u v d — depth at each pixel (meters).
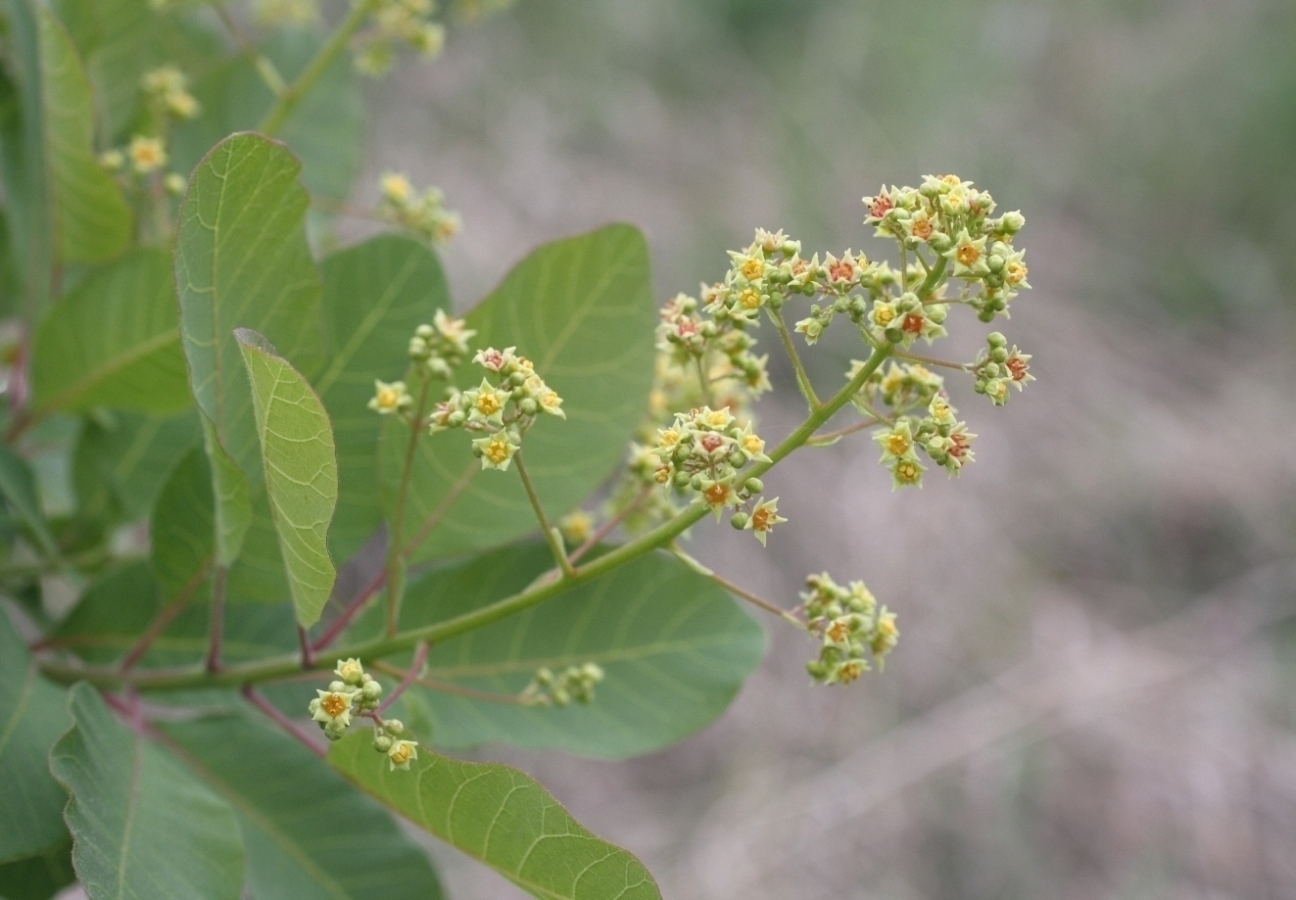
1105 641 1.04
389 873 0.34
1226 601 1.09
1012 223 0.29
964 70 1.26
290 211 0.30
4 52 0.35
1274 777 0.99
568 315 0.33
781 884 0.85
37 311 0.36
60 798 0.30
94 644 0.33
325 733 0.29
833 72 1.21
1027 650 1.01
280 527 0.30
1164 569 1.10
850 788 0.90
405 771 0.30
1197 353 1.24
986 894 0.89
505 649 0.34
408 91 1.03
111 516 0.36
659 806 0.88
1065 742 0.97
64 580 0.35
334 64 0.39
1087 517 1.10
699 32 1.21
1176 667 1.03
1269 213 1.32
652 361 0.33
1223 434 1.17
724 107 1.19
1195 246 1.30
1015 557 1.06
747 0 1.23
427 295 0.33
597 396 0.33
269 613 0.34
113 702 0.32
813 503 1.02
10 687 0.31
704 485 0.30
